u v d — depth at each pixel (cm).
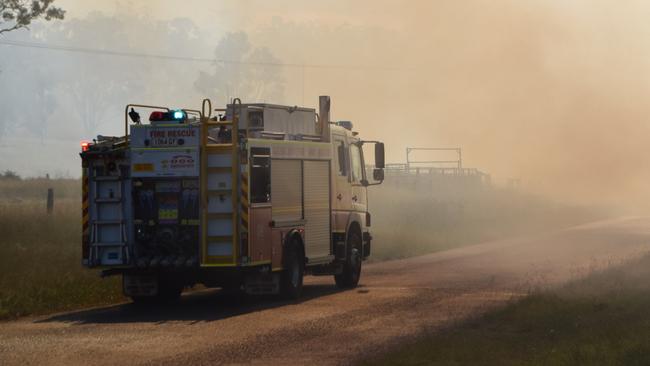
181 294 2502
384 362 1383
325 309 2103
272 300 2306
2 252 2772
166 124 2164
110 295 2344
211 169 2133
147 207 2184
